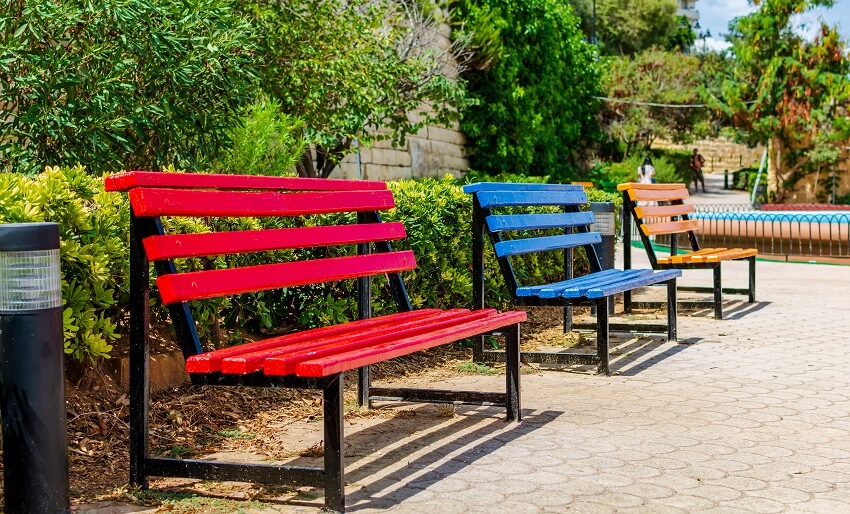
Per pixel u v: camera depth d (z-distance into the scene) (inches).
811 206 944.9
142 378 127.2
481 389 201.9
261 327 205.0
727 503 126.0
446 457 148.8
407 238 229.6
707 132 1694.1
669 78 1658.5
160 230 123.7
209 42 243.4
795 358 243.6
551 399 195.0
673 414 180.4
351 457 148.9
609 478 137.3
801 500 127.6
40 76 213.9
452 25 741.3
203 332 182.1
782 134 1352.1
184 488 131.3
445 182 263.0
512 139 856.9
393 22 465.4
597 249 342.3
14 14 219.1
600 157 1651.1
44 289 110.5
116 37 230.7
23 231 108.4
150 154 251.8
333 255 218.7
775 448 155.3
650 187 321.7
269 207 144.9
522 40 845.8
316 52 368.5
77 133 219.0
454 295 260.8
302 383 119.9
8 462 109.5
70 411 154.2
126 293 167.6
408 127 458.3
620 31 2265.0
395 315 171.5
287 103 371.9
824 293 399.9
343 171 569.6
